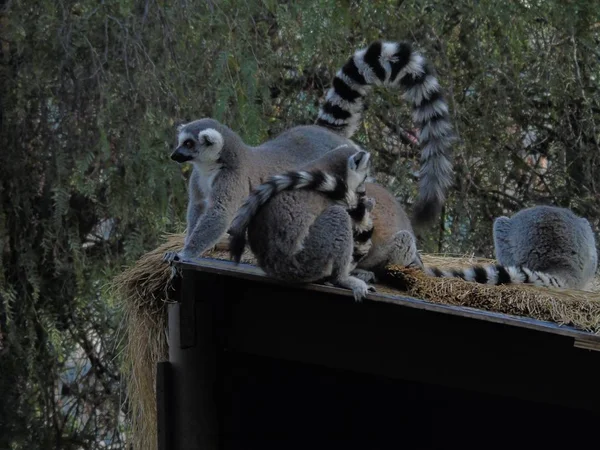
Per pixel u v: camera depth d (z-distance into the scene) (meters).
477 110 16.89
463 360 7.32
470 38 16.42
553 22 15.44
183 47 13.91
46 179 14.68
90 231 16.41
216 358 8.08
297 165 9.05
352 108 10.03
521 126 17.17
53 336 14.80
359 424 8.80
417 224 9.17
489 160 16.84
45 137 14.60
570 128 16.44
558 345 7.08
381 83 9.91
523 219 10.04
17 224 14.97
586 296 7.70
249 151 8.84
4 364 15.26
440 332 7.39
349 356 7.62
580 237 9.82
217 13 13.59
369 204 7.89
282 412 8.75
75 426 16.69
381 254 8.33
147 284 8.67
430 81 9.68
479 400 8.50
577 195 17.02
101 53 14.09
